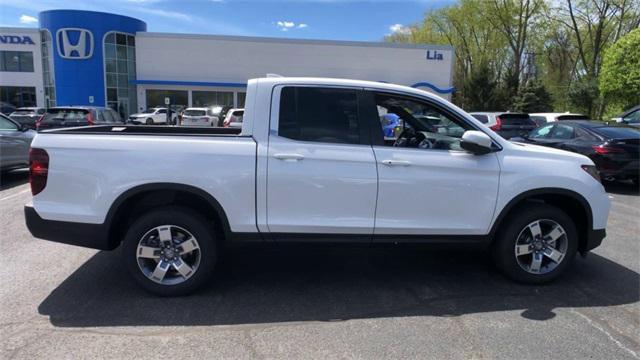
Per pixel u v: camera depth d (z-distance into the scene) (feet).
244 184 12.94
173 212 13.14
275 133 13.26
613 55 88.48
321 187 13.15
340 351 10.68
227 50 118.73
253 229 13.16
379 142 13.67
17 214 23.47
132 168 12.72
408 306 13.12
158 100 120.67
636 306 13.30
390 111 15.15
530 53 151.33
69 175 12.80
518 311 12.88
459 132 14.46
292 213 13.19
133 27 117.08
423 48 121.70
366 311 12.77
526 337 11.44
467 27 158.51
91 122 52.06
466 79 134.82
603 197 14.82
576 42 145.69
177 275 13.53
